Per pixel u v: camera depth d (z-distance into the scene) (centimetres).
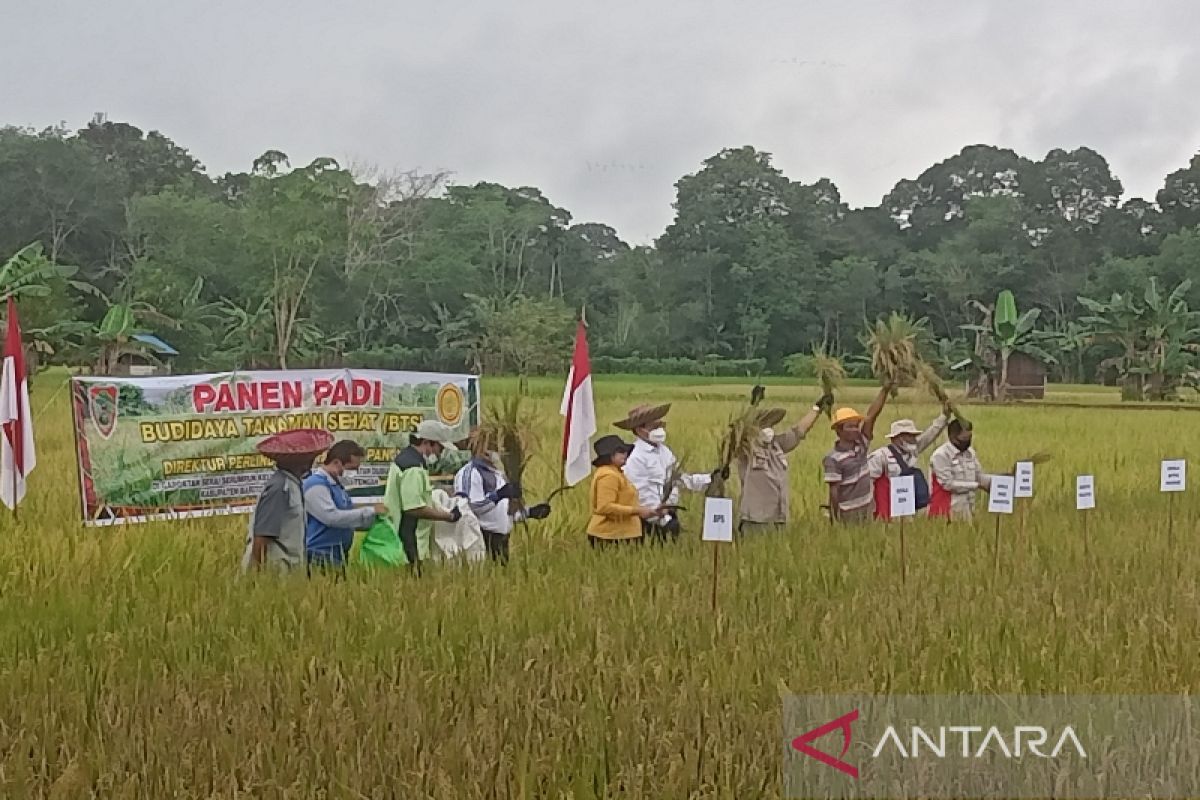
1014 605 841
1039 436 2538
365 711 603
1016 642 723
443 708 605
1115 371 6481
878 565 999
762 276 7806
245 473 1344
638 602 841
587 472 1285
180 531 1202
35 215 7850
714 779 535
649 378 6116
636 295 8106
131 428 1282
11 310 1266
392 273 7169
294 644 746
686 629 760
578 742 565
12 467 1259
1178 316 4862
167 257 7038
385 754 545
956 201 9944
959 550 1081
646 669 669
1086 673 662
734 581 920
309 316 6662
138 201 7838
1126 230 8844
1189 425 2889
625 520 1088
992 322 5462
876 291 7831
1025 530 1195
